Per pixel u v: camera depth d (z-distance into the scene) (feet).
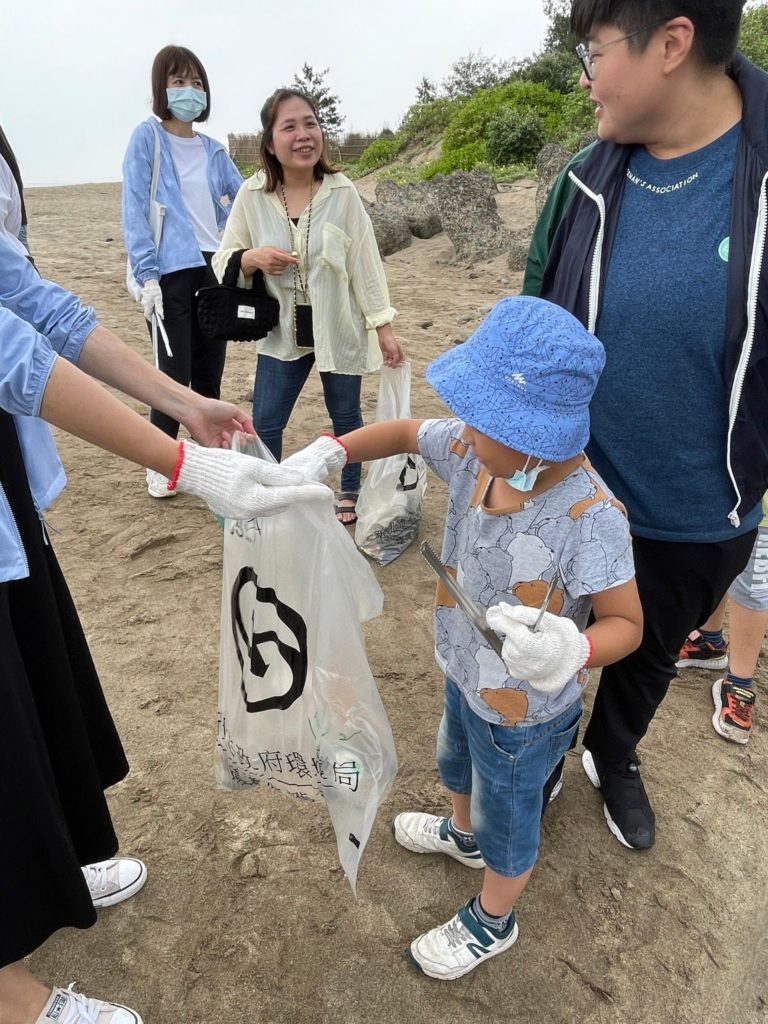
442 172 60.39
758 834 7.63
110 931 6.59
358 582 5.53
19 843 4.79
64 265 33.06
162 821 7.62
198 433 5.58
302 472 5.13
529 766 5.43
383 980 6.25
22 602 4.95
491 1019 6.01
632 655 6.78
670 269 5.38
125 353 5.35
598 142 5.92
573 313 5.91
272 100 10.14
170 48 12.17
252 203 10.80
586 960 6.44
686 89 5.06
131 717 8.95
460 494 5.51
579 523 4.81
